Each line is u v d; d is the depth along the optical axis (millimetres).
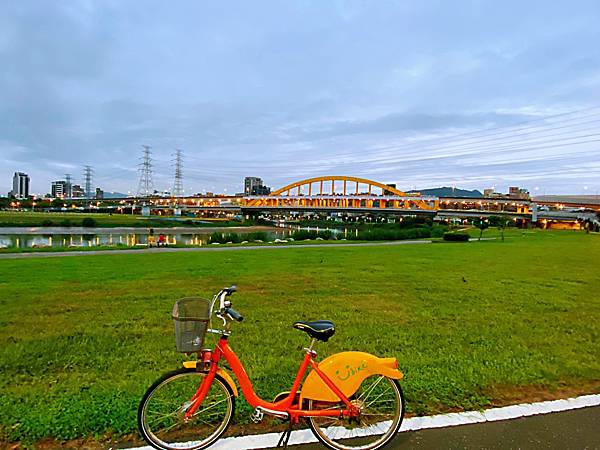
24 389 3537
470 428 2926
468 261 14938
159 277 10344
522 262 14672
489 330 5570
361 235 42656
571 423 3004
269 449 2666
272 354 4535
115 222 68750
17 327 5543
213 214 133125
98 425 2848
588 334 5430
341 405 2717
